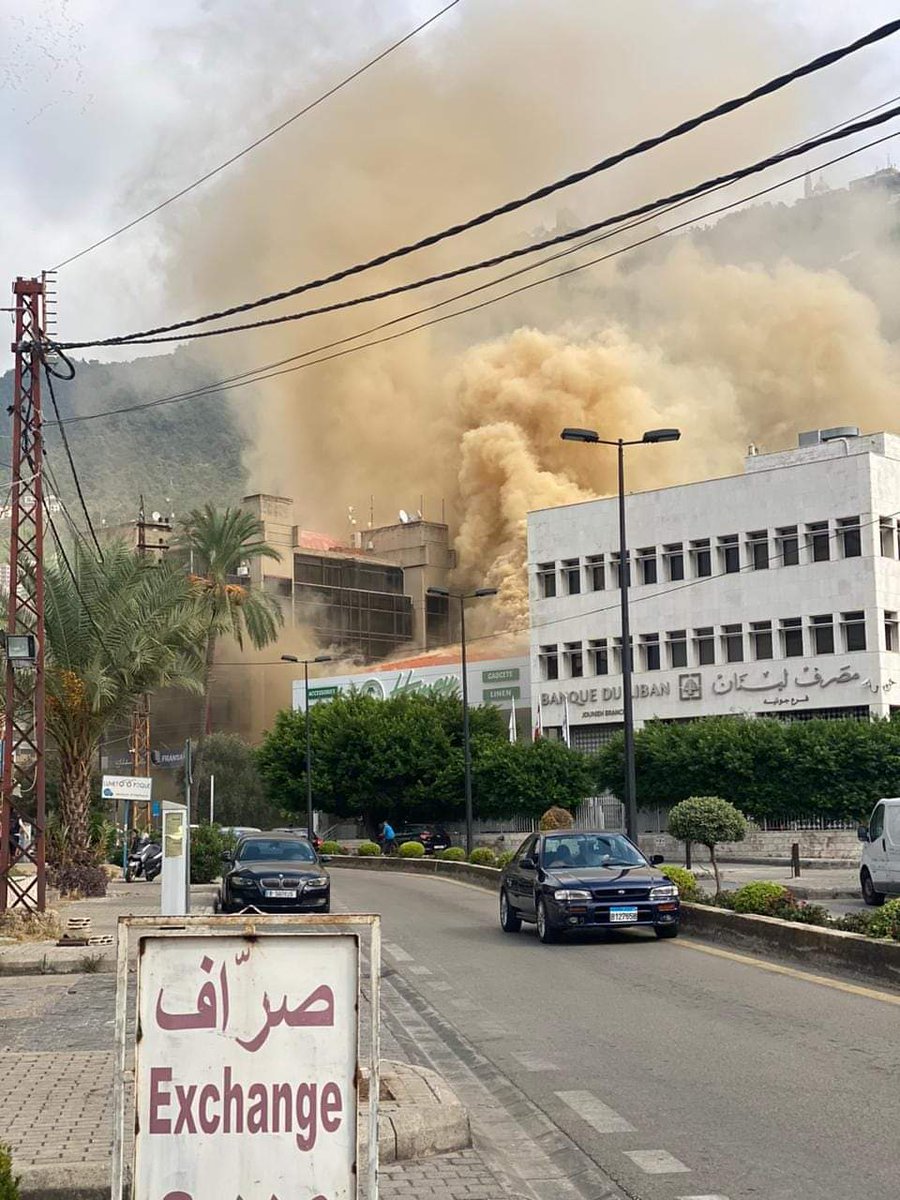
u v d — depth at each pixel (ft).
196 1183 15.29
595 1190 23.80
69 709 110.32
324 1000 15.70
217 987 15.61
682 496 237.86
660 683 237.66
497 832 233.14
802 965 53.11
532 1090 32.48
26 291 80.33
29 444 80.12
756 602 227.20
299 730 246.68
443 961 61.98
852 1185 23.07
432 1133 26.30
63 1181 22.76
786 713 221.87
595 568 249.96
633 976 52.95
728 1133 27.20
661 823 211.41
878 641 212.84
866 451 217.56
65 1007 48.11
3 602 105.50
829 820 190.70
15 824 85.81
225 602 212.84
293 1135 15.46
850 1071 32.58
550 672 254.27
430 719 238.89
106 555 111.24
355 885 136.46
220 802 302.45
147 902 106.73
